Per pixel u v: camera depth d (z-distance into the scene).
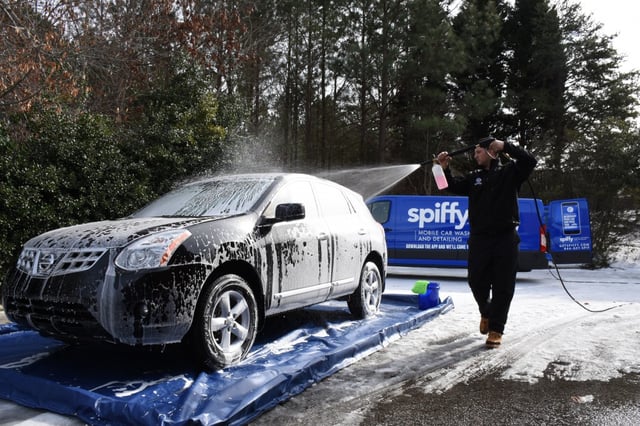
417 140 23.56
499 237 4.87
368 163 24.55
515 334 5.35
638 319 6.10
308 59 23.28
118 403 2.98
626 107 26.66
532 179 19.80
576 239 12.18
